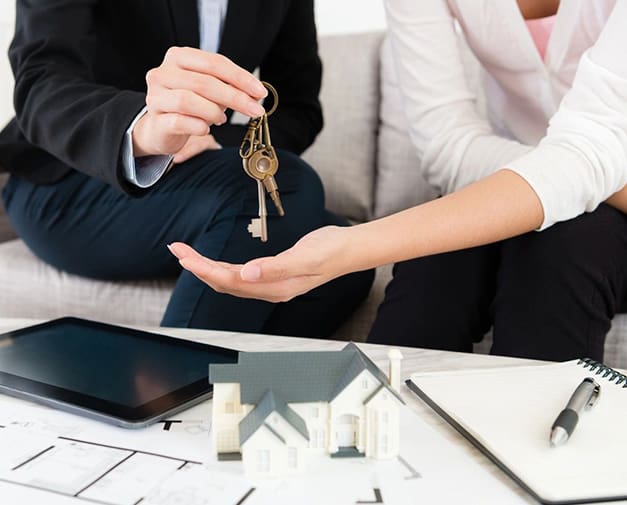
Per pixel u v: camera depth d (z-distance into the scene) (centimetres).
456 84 114
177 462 52
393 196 178
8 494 48
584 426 56
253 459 50
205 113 71
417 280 97
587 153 86
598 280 86
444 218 78
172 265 126
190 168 118
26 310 144
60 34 108
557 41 107
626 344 113
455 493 49
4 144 128
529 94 115
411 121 117
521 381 67
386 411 53
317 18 235
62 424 59
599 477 48
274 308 117
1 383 66
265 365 52
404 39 116
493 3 108
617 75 87
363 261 73
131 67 125
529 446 53
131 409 60
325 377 53
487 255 99
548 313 86
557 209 83
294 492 48
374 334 96
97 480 50
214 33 130
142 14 120
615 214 92
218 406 53
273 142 142
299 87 154
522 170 84
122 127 90
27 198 133
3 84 270
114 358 75
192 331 90
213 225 113
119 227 124
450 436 58
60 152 99
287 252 67
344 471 52
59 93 100
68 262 136
